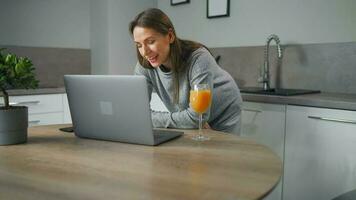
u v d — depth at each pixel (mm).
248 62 2881
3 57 1059
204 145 1104
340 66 2361
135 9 3428
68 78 1147
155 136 1180
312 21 2486
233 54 2984
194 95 1222
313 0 2469
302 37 2547
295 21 2576
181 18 3404
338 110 1840
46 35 3205
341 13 2338
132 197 669
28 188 718
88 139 1193
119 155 979
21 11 3031
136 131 1090
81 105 1157
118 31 3311
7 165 880
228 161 919
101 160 927
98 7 3357
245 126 2291
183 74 1484
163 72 1531
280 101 2078
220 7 3041
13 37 3000
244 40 2910
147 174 810
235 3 2949
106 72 3312
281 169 851
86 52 3488
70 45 3373
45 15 3184
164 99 1686
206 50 1497
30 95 2621
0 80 1027
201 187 724
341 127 1833
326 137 1897
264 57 2717
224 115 1684
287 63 2641
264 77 2631
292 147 2055
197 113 1298
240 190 706
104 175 801
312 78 2510
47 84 3213
